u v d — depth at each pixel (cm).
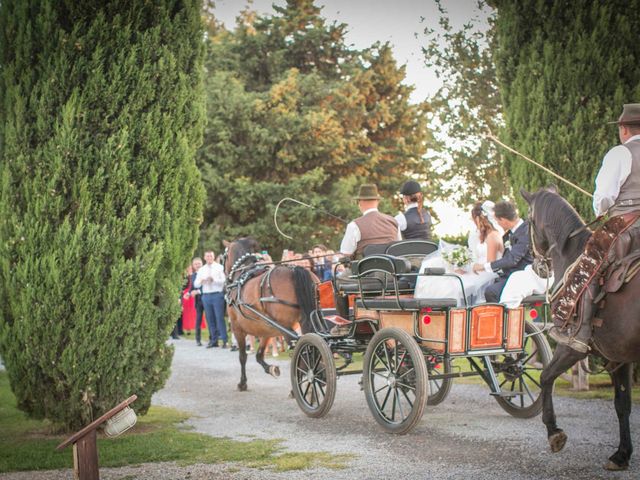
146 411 765
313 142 2709
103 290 699
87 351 696
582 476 532
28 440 709
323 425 748
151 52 724
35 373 707
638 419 717
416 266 755
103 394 711
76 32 701
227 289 981
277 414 817
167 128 730
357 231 812
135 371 725
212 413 836
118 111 712
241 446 655
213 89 2684
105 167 700
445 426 720
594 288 524
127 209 711
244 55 2944
